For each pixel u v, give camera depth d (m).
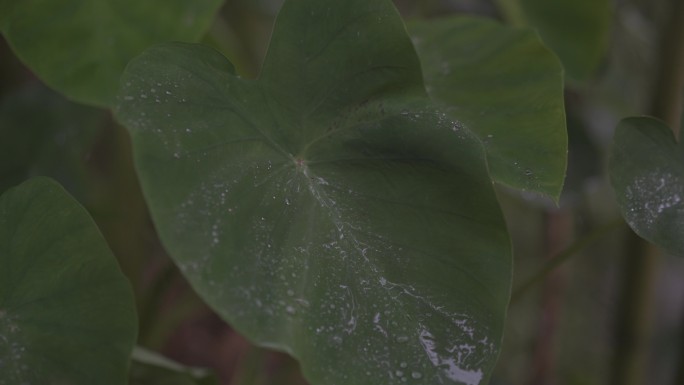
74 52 1.82
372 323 1.48
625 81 3.16
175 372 1.72
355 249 1.51
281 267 1.47
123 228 2.50
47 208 1.51
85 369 1.51
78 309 1.51
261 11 3.33
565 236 2.98
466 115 1.72
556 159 1.64
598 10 2.37
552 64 1.73
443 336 1.49
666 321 3.69
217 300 1.42
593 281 3.73
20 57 1.81
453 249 1.52
